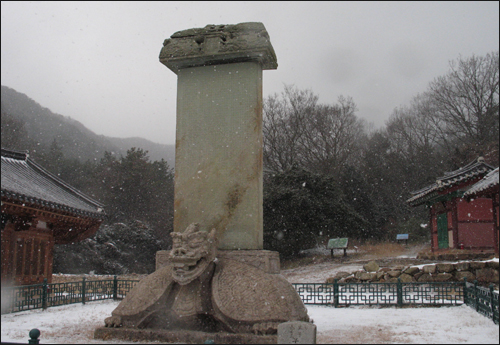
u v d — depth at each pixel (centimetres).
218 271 834
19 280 1527
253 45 938
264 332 735
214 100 970
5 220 1434
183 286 831
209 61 979
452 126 4378
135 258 3862
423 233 3725
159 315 821
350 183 4141
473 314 1081
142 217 4453
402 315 1137
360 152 5116
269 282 809
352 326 955
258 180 927
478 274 1681
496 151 3491
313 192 3319
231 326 761
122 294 1683
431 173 4375
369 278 1884
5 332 901
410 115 4756
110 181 4681
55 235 1858
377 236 3925
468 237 2420
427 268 1762
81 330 919
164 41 999
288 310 774
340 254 3281
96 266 3541
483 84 3903
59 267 3300
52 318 1138
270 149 4153
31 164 1933
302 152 4269
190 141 968
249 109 947
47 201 1490
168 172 5266
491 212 2431
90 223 1847
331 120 4231
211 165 946
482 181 2066
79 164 5419
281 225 3212
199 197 940
